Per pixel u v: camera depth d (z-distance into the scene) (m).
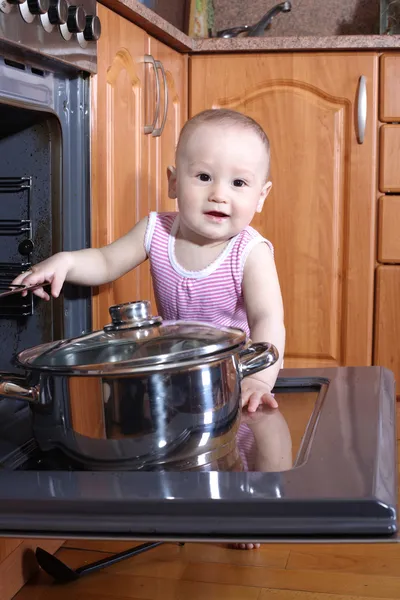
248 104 2.06
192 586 1.20
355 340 2.10
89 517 0.59
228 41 2.01
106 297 1.42
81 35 1.22
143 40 1.66
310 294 2.11
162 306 1.33
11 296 1.24
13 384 0.73
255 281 1.21
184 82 2.05
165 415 0.71
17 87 1.08
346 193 2.06
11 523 0.60
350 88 2.01
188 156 1.11
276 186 2.08
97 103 1.35
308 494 0.57
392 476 0.63
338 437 0.72
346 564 1.27
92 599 1.17
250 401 0.92
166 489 0.60
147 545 1.30
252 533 0.57
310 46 1.98
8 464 0.77
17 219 1.25
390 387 0.96
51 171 1.23
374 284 2.09
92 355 0.73
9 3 0.97
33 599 1.17
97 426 0.71
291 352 2.14
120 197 1.50
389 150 2.02
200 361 0.72
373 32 2.58
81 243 1.29
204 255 1.24
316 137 2.04
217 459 0.72
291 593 1.17
